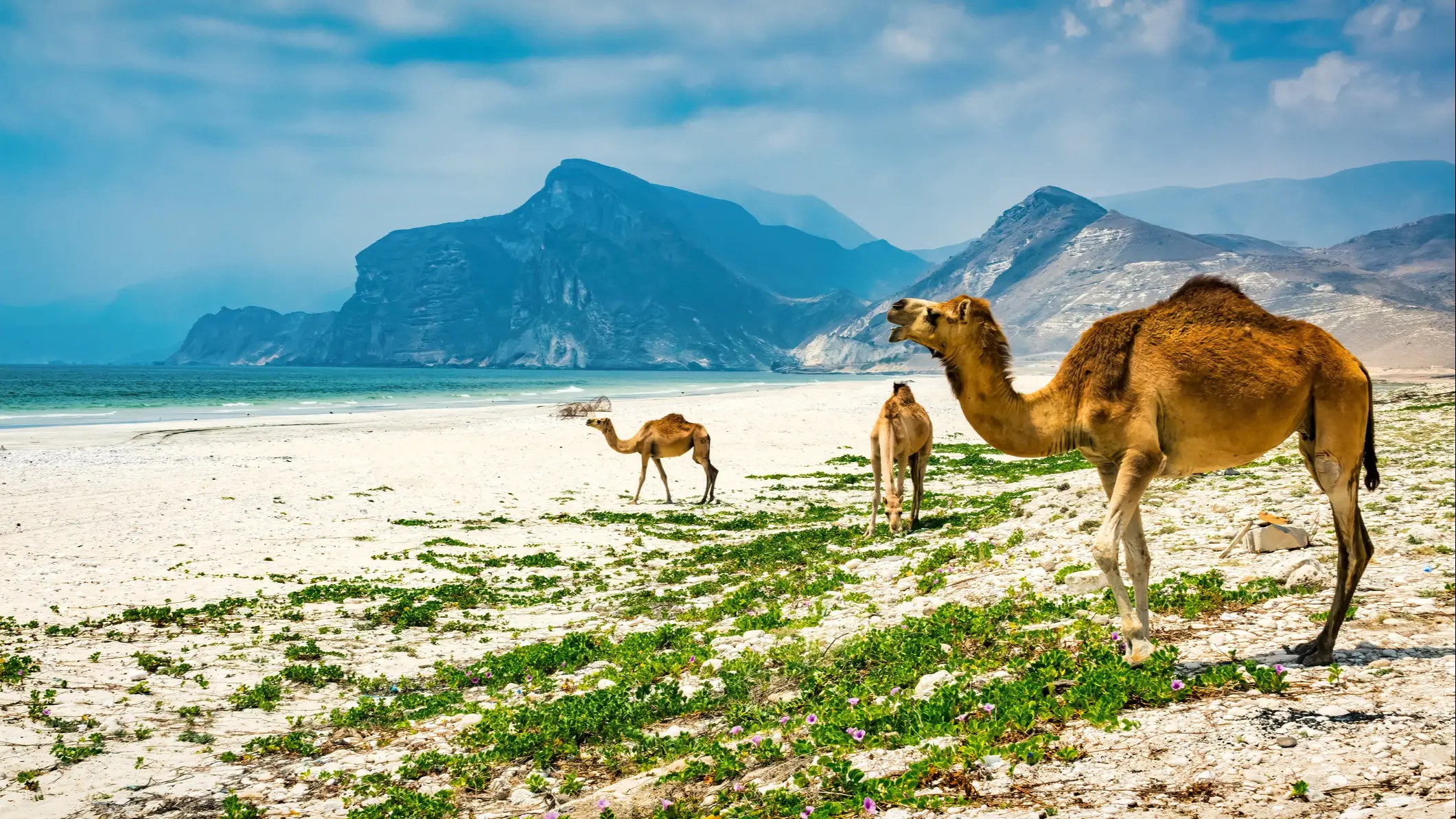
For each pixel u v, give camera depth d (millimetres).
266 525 20609
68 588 14625
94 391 104812
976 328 7191
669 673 9602
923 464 17891
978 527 15891
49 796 7125
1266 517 11656
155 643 11805
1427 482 15453
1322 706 5855
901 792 5387
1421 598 8398
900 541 15883
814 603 11773
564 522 21953
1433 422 29391
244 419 56625
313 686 10297
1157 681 6590
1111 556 6941
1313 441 6918
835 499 24922
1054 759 5598
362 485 26344
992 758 5676
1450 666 6398
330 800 7035
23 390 106562
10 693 9562
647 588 15094
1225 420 6781
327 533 20094
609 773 7203
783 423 44500
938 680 7500
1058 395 7258
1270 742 5422
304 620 13242
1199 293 7105
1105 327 7176
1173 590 9422
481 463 31062
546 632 12547
